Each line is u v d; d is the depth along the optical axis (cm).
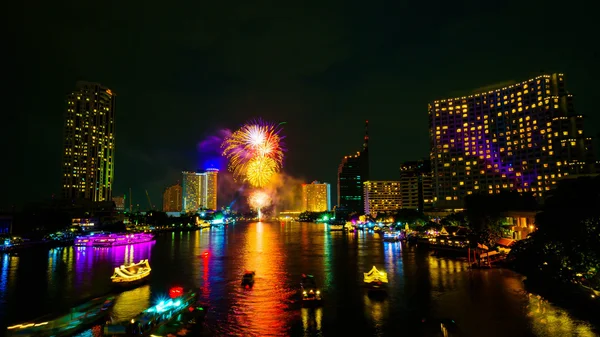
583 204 7069
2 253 16025
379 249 16362
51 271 11438
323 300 7731
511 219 13950
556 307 6800
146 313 6219
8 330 5756
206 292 8500
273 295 8200
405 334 5903
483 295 7725
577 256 6850
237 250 16712
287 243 19938
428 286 8694
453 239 15075
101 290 8875
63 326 6034
